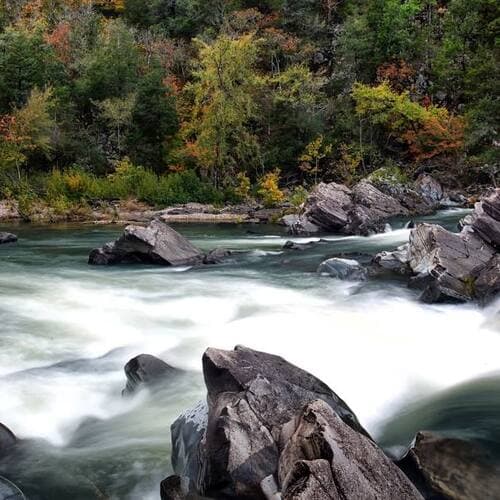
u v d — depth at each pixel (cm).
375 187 3747
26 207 4084
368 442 550
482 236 1616
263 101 5025
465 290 1362
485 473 582
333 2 6631
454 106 5169
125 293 1555
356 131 4966
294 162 5009
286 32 6166
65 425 818
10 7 6944
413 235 1714
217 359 698
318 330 1180
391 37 5372
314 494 476
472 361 998
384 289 1500
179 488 601
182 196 4606
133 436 770
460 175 4562
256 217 3944
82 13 6838
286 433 586
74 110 5388
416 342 1099
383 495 497
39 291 1562
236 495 558
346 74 5356
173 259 2002
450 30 5244
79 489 648
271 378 687
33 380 946
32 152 4847
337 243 2548
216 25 6525
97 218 4056
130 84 5600
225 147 4791
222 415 608
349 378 923
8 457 717
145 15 7375
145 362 919
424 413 776
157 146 5184
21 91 5134
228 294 1544
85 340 1152
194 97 5344
